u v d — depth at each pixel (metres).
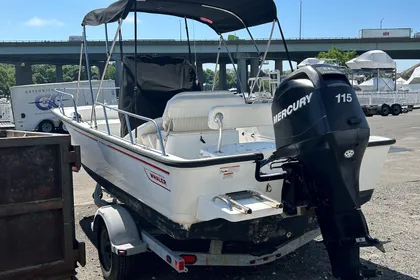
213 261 3.53
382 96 22.66
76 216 5.77
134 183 3.92
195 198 3.20
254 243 3.62
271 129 4.51
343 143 2.91
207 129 4.36
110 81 15.43
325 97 2.95
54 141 2.82
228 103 4.27
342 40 49.03
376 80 27.50
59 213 2.90
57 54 45.06
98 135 4.56
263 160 3.44
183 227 3.28
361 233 3.03
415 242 4.69
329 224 3.05
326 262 4.27
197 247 3.74
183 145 4.18
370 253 4.43
